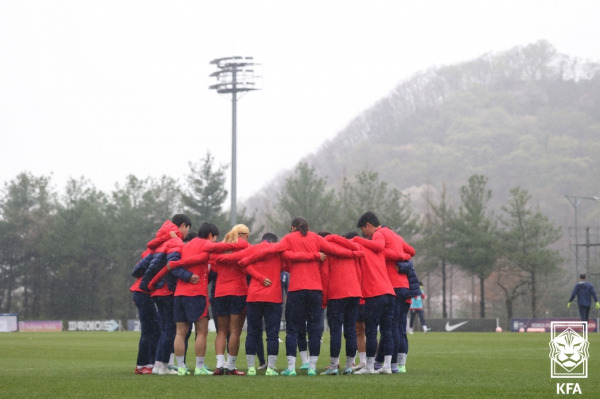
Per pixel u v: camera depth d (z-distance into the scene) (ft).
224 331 44.70
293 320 43.21
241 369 49.44
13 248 250.57
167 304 44.11
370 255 44.39
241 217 248.52
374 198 226.17
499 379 39.17
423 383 36.63
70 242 241.35
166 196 253.24
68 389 33.76
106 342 95.09
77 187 255.91
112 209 250.16
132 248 244.42
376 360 46.34
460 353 65.92
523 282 208.23
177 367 47.32
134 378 40.11
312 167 229.25
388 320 44.60
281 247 42.47
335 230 215.72
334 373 43.57
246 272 44.34
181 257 43.50
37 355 66.90
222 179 242.37
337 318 43.60
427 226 221.46
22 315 251.80
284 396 30.83
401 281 45.80
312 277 42.80
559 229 205.67
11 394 31.78
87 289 247.50
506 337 104.47
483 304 202.80
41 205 257.96
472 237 200.75
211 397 30.55
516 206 205.26
